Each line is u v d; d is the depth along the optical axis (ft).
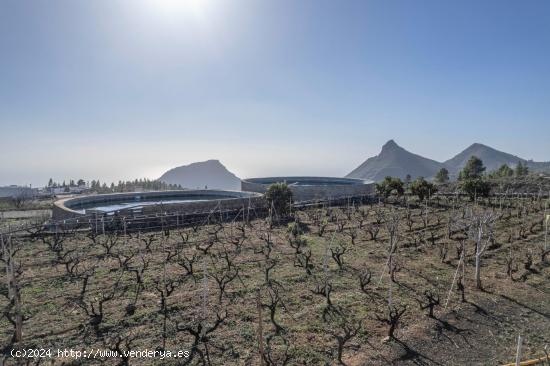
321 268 64.54
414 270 64.95
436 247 78.33
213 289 54.90
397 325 46.09
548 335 45.01
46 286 55.88
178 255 69.77
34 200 188.03
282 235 88.58
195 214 104.88
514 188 154.61
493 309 51.19
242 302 50.96
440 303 52.44
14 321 44.60
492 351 41.50
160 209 106.73
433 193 130.52
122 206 143.95
